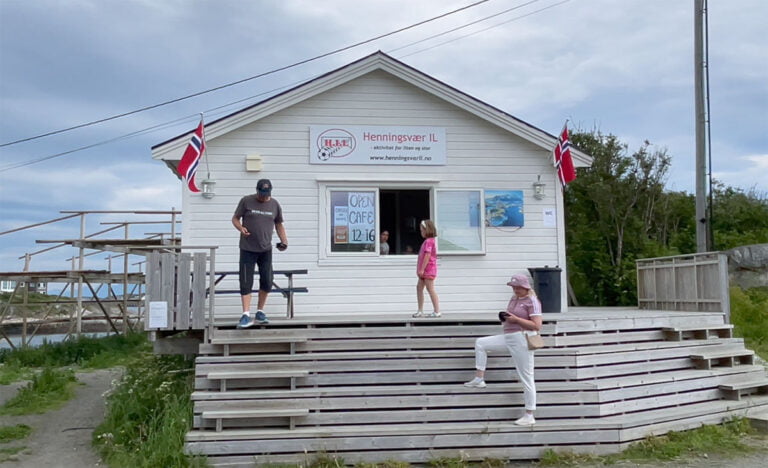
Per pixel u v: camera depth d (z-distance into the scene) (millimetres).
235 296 11438
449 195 12180
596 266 18438
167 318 8617
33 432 9281
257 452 7535
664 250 18516
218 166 11586
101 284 24750
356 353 8703
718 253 11477
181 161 10648
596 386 8516
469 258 12125
